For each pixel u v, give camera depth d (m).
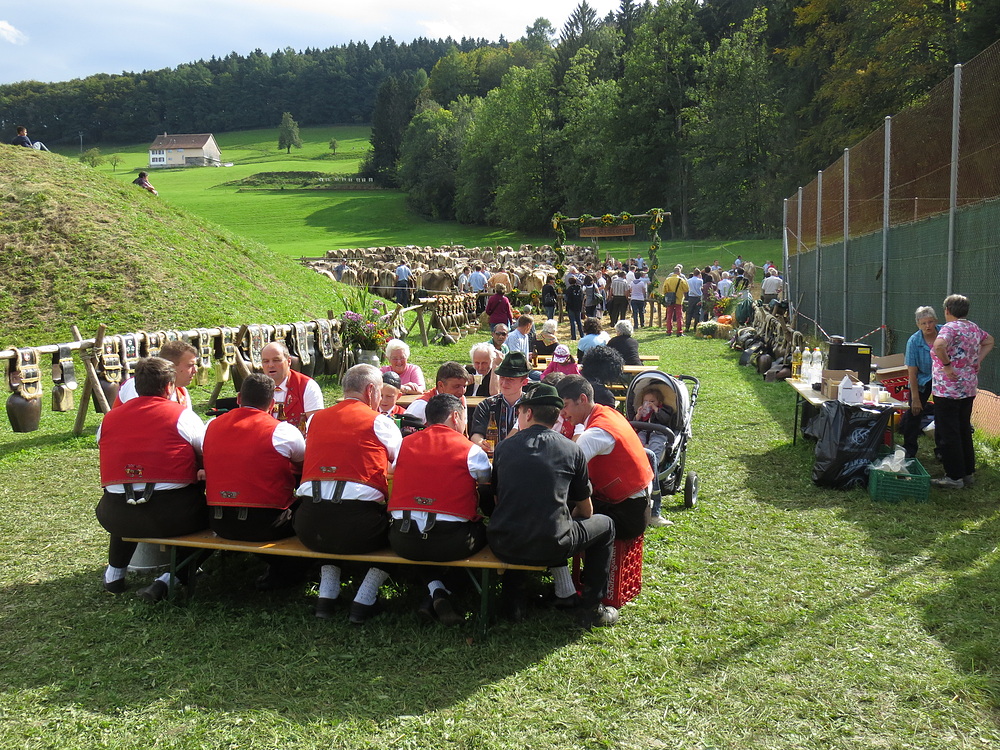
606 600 4.81
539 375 7.61
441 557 4.46
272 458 4.80
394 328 17.06
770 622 4.66
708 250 54.47
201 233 22.17
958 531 6.08
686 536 6.18
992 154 8.73
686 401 7.06
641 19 96.81
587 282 25.31
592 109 76.62
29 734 3.61
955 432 7.05
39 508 7.04
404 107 129.62
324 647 4.41
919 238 11.43
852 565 5.50
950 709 3.72
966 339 6.94
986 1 32.91
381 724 3.68
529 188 86.31
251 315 18.27
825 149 50.69
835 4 48.59
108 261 18.30
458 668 4.18
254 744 3.53
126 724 3.69
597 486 4.84
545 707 3.80
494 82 158.00
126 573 5.23
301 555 4.65
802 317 20.58
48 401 12.37
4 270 17.59
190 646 4.43
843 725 3.61
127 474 4.78
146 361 5.00
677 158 70.94
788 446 9.02
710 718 3.69
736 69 65.38
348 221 96.12
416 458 4.51
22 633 4.61
